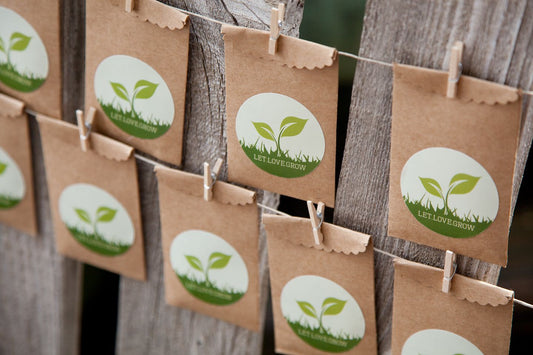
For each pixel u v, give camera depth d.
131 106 1.14
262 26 1.09
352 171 1.10
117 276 1.38
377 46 1.06
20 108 1.19
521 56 1.04
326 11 1.22
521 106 1.03
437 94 1.05
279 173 1.12
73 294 1.30
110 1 1.11
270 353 1.33
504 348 1.10
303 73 1.08
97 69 1.14
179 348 1.25
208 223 1.15
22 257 1.29
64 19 1.16
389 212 1.09
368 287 1.12
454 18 1.04
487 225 1.07
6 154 1.23
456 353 1.11
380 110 1.08
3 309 1.34
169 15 1.10
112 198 1.19
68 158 1.19
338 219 1.12
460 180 1.06
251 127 1.11
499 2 1.03
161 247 1.21
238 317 1.19
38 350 1.34
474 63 1.04
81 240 1.23
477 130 1.05
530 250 1.33
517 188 1.07
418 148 1.07
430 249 1.10
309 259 1.13
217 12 1.10
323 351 1.17
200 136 1.14
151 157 1.17
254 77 1.09
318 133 1.09
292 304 1.16
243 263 1.16
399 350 1.13
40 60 1.17
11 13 1.16
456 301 1.10
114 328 1.41
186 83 1.12
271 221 1.12
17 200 1.25
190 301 1.20
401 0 1.05
